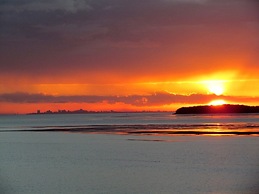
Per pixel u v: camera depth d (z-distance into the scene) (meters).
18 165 45.81
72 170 41.72
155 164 44.62
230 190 31.42
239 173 38.09
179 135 82.56
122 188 33.12
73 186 34.25
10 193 32.12
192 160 47.09
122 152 55.97
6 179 37.38
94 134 91.12
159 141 70.00
